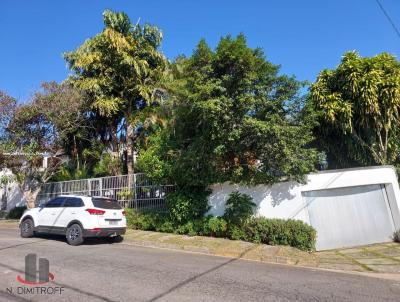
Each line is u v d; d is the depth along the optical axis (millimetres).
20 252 9602
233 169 12102
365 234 12281
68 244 11227
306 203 12164
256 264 8953
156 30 18422
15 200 24453
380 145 13391
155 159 13008
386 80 12875
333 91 14219
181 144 12844
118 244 11625
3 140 16938
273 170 12102
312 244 11180
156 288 6270
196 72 11086
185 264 8508
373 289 6723
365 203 12555
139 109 18672
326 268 8992
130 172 17984
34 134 17609
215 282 6809
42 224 12172
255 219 11836
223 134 11172
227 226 12086
